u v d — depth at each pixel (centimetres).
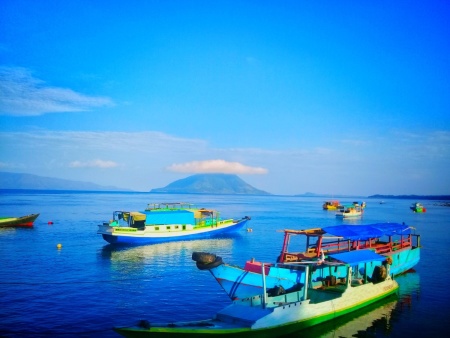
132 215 6272
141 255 5331
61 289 3534
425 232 8525
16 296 3297
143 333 2059
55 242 6406
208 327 2186
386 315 2916
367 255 3089
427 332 2602
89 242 6431
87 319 2747
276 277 2794
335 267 3159
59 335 2455
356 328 2658
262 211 16762
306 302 2517
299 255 3316
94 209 14500
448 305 3161
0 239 6706
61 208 14962
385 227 3909
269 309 2375
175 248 5972
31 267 4481
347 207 13825
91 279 3925
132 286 3666
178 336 2092
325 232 3359
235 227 7669
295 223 10625
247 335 2197
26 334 2462
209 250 5834
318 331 2600
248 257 5303
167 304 3116
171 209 7219
